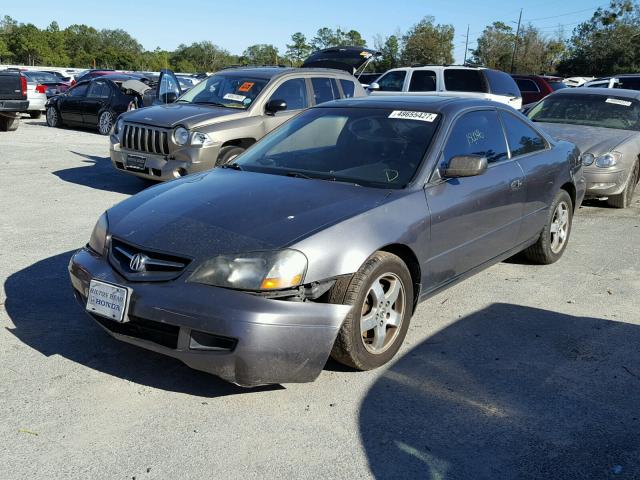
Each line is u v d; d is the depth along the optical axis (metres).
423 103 4.77
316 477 2.79
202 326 3.12
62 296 4.74
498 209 4.75
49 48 91.75
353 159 4.35
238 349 3.10
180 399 3.38
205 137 7.91
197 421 3.18
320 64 14.81
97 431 3.07
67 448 2.93
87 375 3.59
